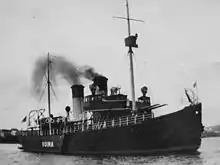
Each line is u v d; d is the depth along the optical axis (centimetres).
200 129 4369
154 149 4366
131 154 4462
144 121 4369
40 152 6247
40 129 6431
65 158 4847
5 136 12875
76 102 5844
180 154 4391
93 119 5191
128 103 5162
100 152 4747
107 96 5150
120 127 4503
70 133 5244
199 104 4366
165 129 4322
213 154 4488
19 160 5081
